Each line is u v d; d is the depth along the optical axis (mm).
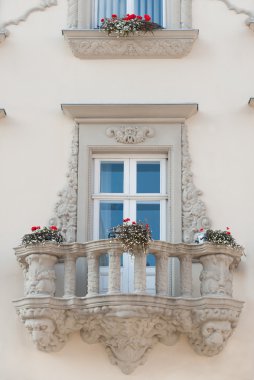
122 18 15797
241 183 15117
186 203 15000
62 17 16141
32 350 14305
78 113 15398
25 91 15680
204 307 13883
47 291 14086
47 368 14227
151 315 13867
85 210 14992
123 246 13906
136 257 13977
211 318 13898
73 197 15047
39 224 14961
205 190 15086
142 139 15297
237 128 15422
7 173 15242
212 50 15859
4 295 14609
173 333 14227
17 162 15297
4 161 15305
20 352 14312
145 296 13719
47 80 15734
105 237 15133
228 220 14930
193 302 13969
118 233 14008
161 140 15312
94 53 15781
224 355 14273
